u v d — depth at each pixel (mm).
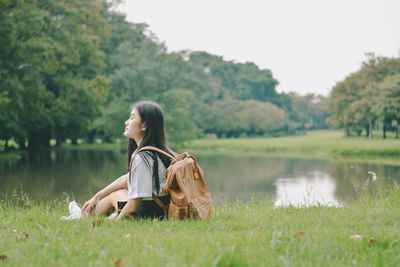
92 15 52656
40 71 43312
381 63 78438
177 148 69312
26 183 25141
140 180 5855
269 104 119375
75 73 54875
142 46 77062
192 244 3939
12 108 39750
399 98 64062
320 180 28438
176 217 5770
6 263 3719
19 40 39000
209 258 3244
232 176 31719
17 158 41844
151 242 4309
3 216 6941
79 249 4090
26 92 40688
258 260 3340
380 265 3510
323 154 55250
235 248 3467
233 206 9602
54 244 4344
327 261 3566
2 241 4590
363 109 76688
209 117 95125
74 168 33625
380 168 36031
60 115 48719
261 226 5441
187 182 5812
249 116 108062
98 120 64062
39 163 37156
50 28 44062
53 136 66688
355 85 82438
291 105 140875
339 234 4789
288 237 4504
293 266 3379
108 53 75812
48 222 6055
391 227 5621
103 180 27062
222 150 66062
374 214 6656
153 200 5961
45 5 45625
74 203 7027
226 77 124562
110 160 41312
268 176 31344
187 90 79438
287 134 127312
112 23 80250
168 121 66562
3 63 38344
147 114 6055
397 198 9266
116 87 68625
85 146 67438
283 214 6883
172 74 75375
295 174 32469
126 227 5355
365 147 54406
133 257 3680
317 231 4828
